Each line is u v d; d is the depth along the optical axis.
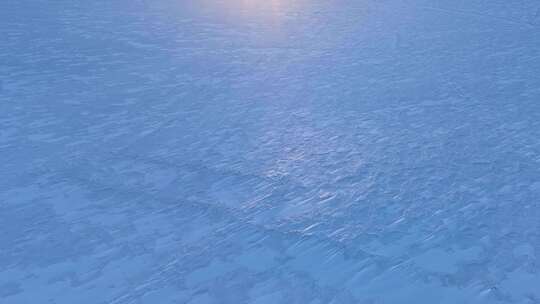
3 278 3.61
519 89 8.08
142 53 9.93
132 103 7.22
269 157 5.62
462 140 6.05
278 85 8.28
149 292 3.51
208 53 10.20
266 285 3.60
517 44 11.24
